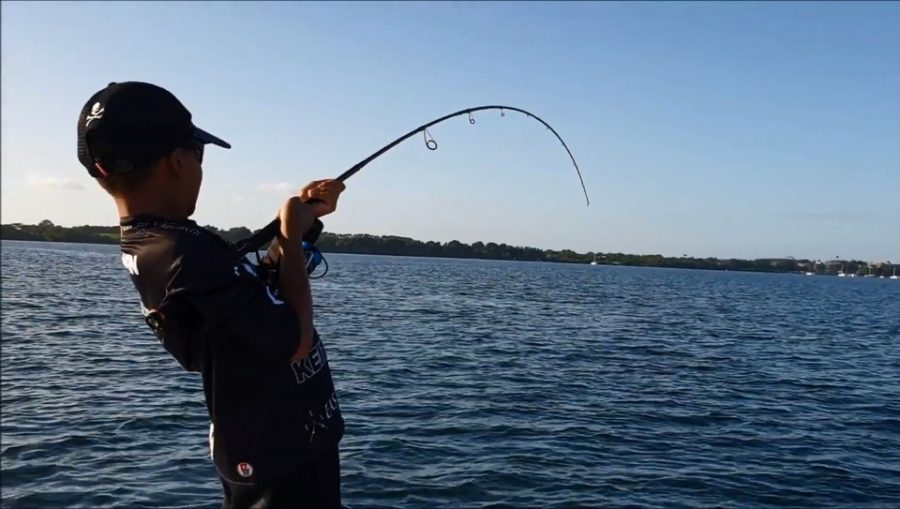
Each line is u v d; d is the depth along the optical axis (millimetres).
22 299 27906
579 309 32969
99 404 10688
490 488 7707
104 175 2064
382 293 38812
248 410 2082
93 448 8562
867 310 45562
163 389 11844
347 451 8734
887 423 11320
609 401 12031
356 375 13445
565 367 15398
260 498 2121
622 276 102938
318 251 2369
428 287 46719
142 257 2025
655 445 9531
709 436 10094
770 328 28047
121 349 16172
